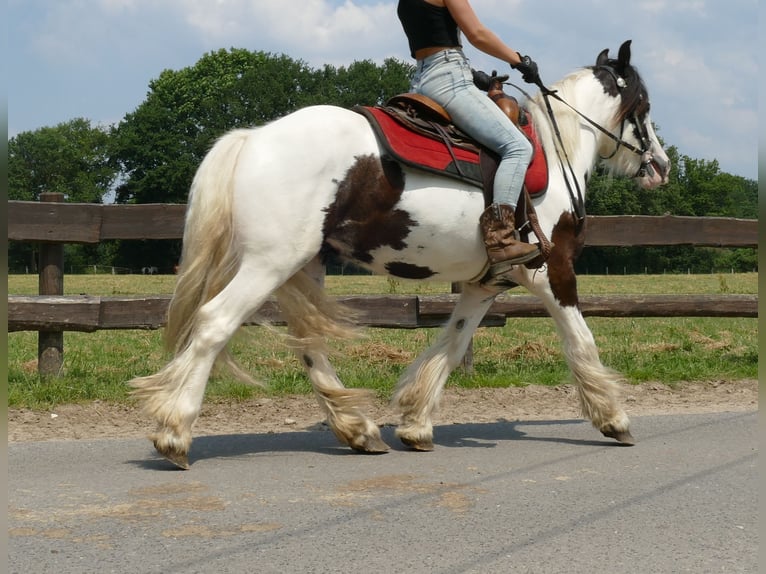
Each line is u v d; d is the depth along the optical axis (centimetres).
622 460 543
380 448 563
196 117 6950
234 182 493
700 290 2706
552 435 632
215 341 493
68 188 8231
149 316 809
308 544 377
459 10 529
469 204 529
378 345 1086
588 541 386
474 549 374
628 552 373
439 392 581
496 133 530
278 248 491
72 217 793
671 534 397
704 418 689
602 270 5603
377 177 510
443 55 541
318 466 523
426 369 578
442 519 414
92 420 674
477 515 421
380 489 468
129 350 1194
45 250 808
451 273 554
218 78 6969
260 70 6631
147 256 6244
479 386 834
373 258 534
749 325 1596
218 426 673
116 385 783
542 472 510
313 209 497
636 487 477
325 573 345
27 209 781
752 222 923
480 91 542
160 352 1164
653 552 373
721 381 874
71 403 721
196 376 498
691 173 5766
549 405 769
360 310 852
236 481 483
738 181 5812
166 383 502
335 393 556
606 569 353
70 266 6291
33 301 782
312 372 560
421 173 519
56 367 816
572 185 590
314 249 504
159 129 6844
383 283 2972
